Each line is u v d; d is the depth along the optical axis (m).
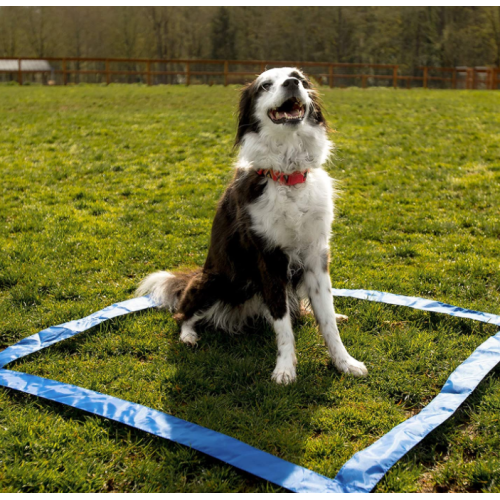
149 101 18.45
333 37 47.53
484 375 3.19
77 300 4.55
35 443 2.72
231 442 2.68
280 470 2.49
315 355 3.71
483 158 9.52
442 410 2.88
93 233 6.10
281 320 3.48
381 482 2.48
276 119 3.44
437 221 6.37
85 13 45.03
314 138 3.64
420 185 8.03
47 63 45.22
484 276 4.86
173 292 4.33
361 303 4.34
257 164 3.57
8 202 7.26
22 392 3.21
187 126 13.28
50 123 13.54
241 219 3.59
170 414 3.01
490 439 2.73
